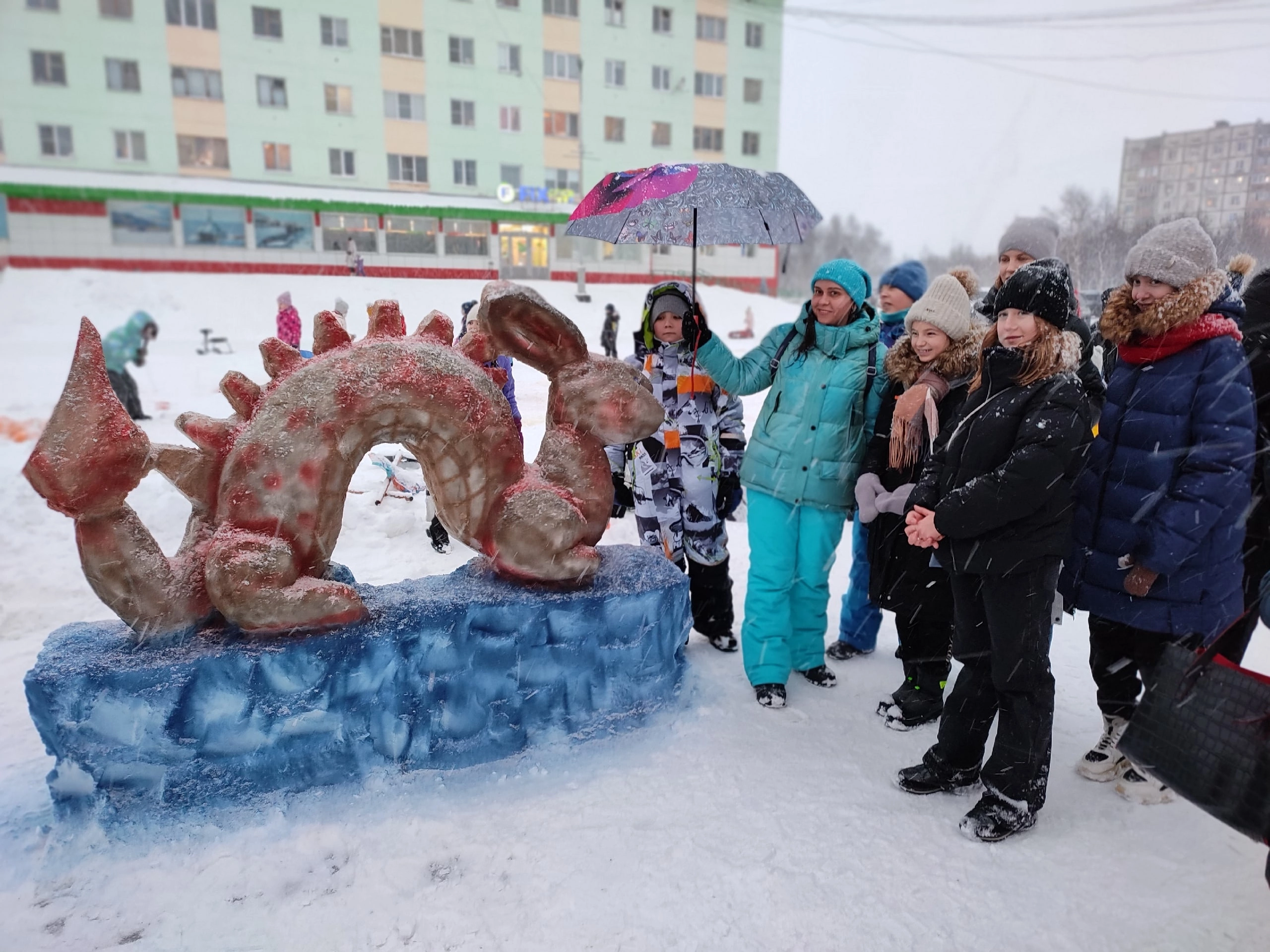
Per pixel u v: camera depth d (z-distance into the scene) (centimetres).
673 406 305
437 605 228
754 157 2148
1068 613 230
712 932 171
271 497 211
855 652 330
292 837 201
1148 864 195
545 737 243
